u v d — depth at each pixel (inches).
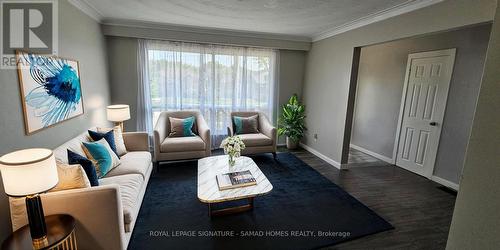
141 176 102.3
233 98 189.5
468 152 27.5
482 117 25.8
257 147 164.1
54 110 91.4
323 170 154.9
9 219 68.7
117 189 68.1
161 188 122.3
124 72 164.4
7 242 57.0
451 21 90.1
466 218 28.0
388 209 109.0
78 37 113.5
